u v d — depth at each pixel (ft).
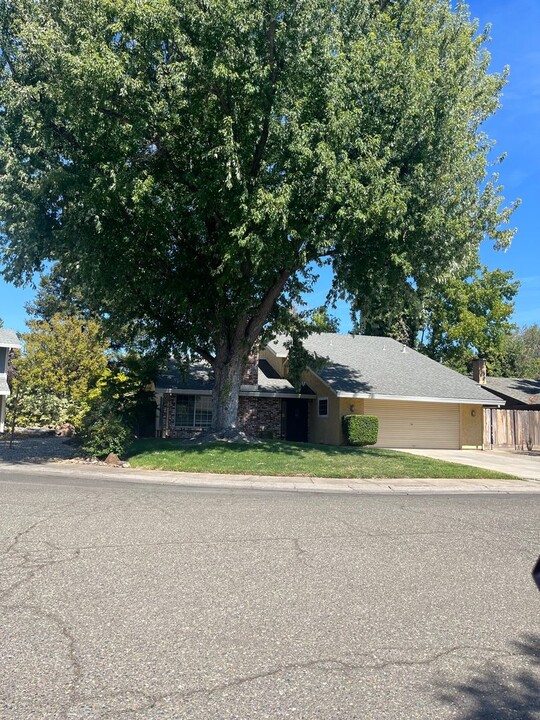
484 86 63.10
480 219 58.23
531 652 14.85
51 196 53.83
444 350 150.30
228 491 41.88
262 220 50.93
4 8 54.34
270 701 12.02
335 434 88.38
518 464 72.49
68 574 19.51
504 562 22.90
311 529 27.48
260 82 50.83
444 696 12.51
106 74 45.62
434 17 62.80
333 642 15.02
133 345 81.71
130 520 28.04
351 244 58.03
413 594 18.85
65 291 68.74
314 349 99.71
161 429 89.97
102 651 14.05
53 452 68.18
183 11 48.67
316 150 48.73
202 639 14.90
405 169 56.29
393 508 34.78
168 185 57.41
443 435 93.97
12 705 11.58
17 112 51.72
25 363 100.37
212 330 69.77
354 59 52.80
